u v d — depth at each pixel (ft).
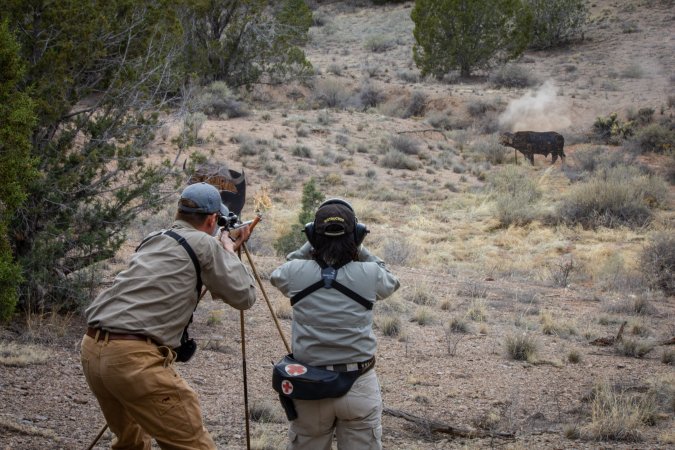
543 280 53.01
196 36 116.26
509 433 21.88
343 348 13.46
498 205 76.54
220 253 13.24
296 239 50.24
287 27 124.16
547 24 154.51
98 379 12.55
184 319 13.04
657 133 105.29
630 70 134.62
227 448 18.92
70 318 29.58
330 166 90.74
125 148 31.40
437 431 21.99
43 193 28.73
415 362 29.19
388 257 57.16
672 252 54.70
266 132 99.50
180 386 12.77
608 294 48.44
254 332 31.22
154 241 13.17
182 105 35.04
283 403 13.57
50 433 18.61
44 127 29.32
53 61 28.60
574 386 27.12
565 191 85.61
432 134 112.27
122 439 13.73
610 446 21.06
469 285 46.39
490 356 30.66
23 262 28.14
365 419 13.62
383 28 175.94
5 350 24.63
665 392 26.07
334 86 126.52
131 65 31.78
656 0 169.99
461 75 140.46
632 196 76.69
